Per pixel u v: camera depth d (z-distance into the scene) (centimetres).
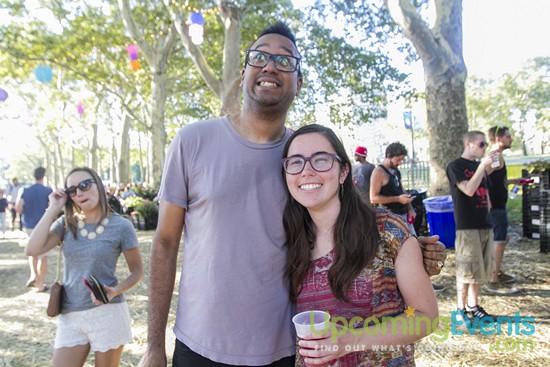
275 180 178
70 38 1484
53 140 4184
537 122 3981
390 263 162
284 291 178
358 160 620
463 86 765
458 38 752
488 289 496
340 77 1512
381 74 1520
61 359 242
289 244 178
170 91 1955
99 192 259
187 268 181
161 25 1614
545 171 672
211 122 185
